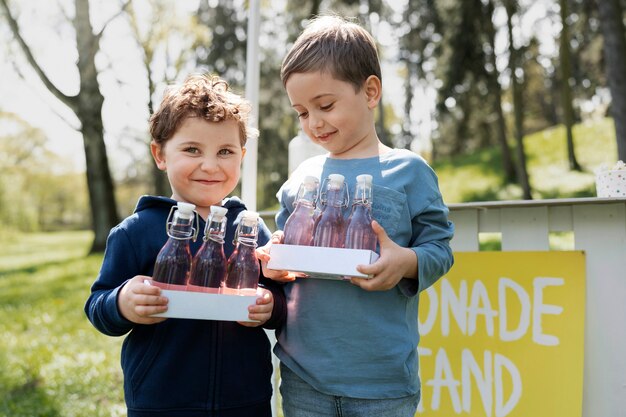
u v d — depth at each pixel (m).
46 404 2.85
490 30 9.91
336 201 1.23
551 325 1.74
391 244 1.19
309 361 1.28
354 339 1.25
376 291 1.28
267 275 1.27
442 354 1.89
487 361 1.81
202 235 1.36
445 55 10.11
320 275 1.22
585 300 1.70
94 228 12.07
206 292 1.18
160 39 10.97
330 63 1.28
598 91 12.03
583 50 10.82
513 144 12.29
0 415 2.70
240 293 1.23
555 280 1.75
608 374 1.67
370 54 1.35
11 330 5.17
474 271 1.88
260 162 10.33
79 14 10.59
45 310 6.39
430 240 1.30
